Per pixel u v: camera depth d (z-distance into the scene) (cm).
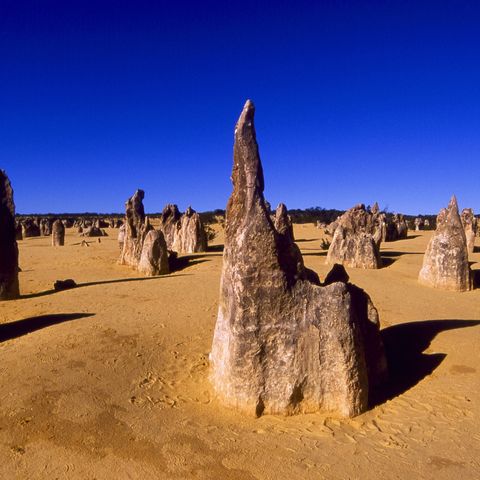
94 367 845
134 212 2444
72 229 6875
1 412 670
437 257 1658
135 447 592
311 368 677
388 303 1369
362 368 682
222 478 530
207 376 820
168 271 2131
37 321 1154
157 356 922
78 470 544
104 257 2731
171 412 691
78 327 1077
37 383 767
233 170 711
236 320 685
